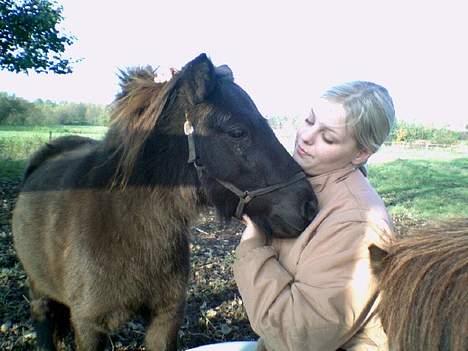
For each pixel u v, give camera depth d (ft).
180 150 7.25
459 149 66.74
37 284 9.75
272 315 4.49
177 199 7.42
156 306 7.98
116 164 7.49
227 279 14.88
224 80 7.25
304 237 4.84
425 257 2.86
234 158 6.75
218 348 6.97
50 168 9.86
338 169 5.23
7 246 17.13
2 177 34.42
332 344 4.31
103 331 7.84
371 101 4.76
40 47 36.47
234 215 7.13
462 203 31.01
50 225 8.35
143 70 7.91
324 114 4.91
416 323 2.66
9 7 34.30
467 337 2.38
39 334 9.89
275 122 36.50
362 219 4.42
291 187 6.29
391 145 70.44
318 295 4.24
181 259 7.96
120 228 7.29
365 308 4.19
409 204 30.66
